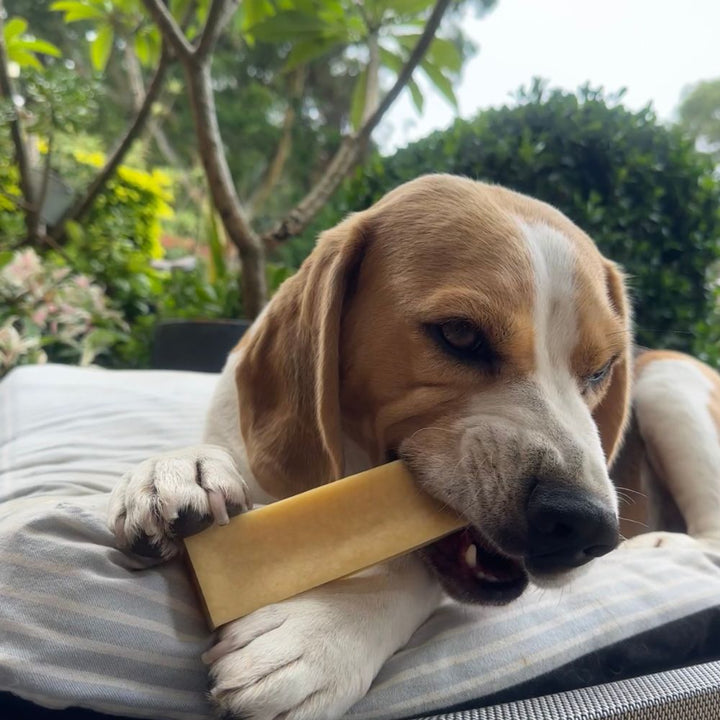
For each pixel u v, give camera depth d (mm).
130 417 540
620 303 391
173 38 748
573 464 278
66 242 1084
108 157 1188
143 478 262
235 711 215
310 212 824
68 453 450
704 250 687
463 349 312
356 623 251
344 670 233
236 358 419
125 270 1062
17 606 206
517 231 332
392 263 333
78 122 997
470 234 327
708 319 716
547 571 274
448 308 308
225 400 406
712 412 500
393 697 238
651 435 502
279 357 359
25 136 1062
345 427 358
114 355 978
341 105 2572
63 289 896
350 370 344
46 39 1781
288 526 259
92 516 248
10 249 998
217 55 2387
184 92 2119
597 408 396
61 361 963
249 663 222
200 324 767
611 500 273
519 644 263
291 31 812
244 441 363
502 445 287
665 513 516
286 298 372
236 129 2312
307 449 338
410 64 786
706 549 404
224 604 237
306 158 2379
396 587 279
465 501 287
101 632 214
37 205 1004
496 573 297
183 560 254
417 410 316
